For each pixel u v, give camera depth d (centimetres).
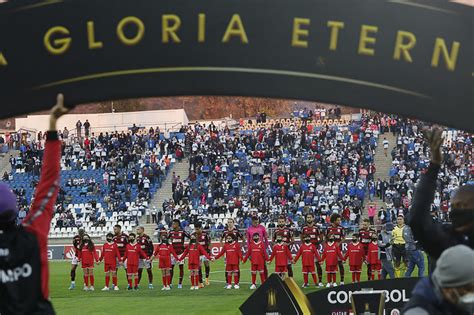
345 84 456
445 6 452
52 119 548
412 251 2767
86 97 468
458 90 456
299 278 3581
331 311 1180
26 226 533
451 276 441
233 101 10369
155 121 8019
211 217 5869
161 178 6556
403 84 456
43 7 466
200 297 2773
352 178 6269
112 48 463
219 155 6794
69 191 6488
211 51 459
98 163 6900
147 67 462
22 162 7012
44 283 531
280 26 457
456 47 454
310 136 7056
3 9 468
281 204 5997
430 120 457
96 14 463
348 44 456
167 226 5628
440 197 5759
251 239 3105
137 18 461
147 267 3180
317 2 455
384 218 5397
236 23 458
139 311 2386
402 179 6172
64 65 467
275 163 6594
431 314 471
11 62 470
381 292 1075
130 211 5966
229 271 3097
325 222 5400
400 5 453
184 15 459
